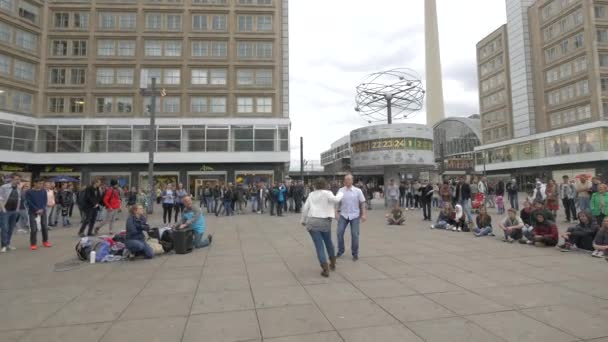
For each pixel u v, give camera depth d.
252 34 36.91
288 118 36.53
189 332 3.71
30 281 5.80
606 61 42.28
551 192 13.38
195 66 36.12
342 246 7.46
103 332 3.73
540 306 4.38
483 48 63.25
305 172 55.91
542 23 49.56
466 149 71.12
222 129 35.66
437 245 8.91
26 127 33.25
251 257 7.62
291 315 4.16
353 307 4.41
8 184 8.89
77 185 18.97
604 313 4.13
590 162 41.34
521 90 52.62
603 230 7.45
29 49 33.91
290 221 15.22
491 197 20.39
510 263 6.82
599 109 41.12
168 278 5.93
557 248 8.34
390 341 3.44
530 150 49.97
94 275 6.17
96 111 35.00
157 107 35.53
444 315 4.11
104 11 35.66
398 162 21.59
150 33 35.78
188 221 8.46
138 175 35.12
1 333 3.72
